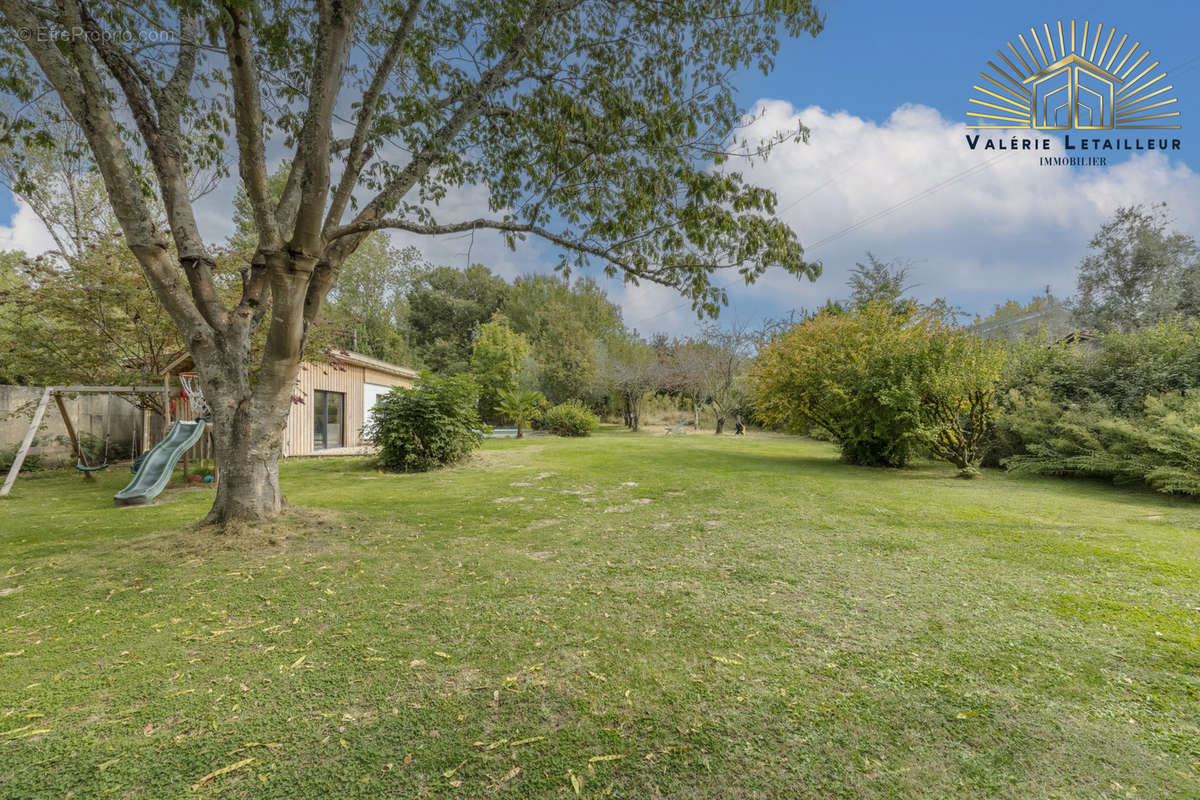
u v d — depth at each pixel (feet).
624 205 17.53
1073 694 6.42
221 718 6.05
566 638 8.20
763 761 5.22
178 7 12.23
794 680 6.84
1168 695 6.36
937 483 25.62
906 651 7.65
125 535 15.30
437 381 34.04
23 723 5.96
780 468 32.09
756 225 15.56
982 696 6.40
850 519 17.03
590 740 5.61
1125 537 14.44
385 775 5.05
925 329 32.14
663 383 85.71
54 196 38.91
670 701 6.36
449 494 22.97
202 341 14.89
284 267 14.11
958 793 4.74
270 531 14.56
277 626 8.72
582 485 25.40
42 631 8.55
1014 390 31.55
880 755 5.30
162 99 14.17
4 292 28.17
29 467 32.53
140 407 35.76
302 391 43.52
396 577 11.28
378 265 91.09
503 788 4.87
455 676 7.02
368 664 7.36
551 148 16.94
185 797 4.77
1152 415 24.25
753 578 11.09
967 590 10.22
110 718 6.06
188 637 8.30
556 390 89.97
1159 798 4.63
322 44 12.60
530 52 16.49
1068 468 26.45
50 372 32.30
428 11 16.22
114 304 30.60
